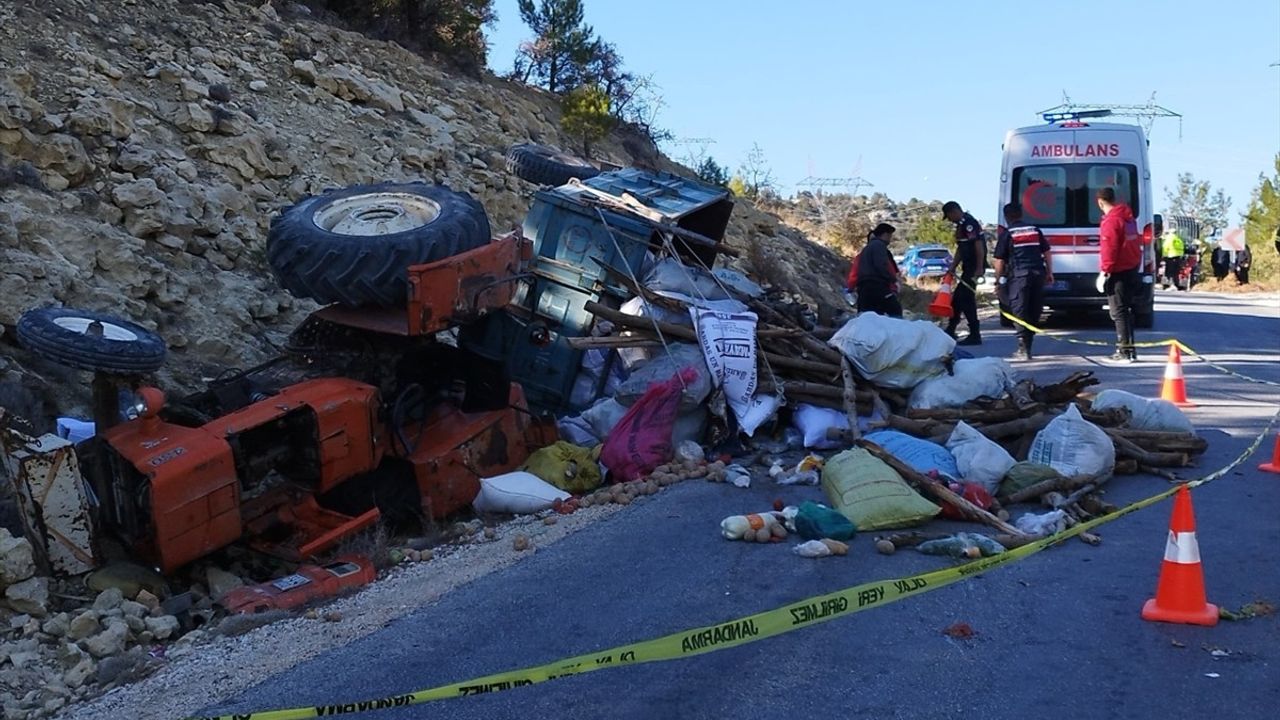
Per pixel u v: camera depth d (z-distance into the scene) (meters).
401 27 22.27
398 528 8.25
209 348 10.51
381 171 15.52
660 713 4.93
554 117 23.94
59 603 6.55
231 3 17.86
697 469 8.75
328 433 7.44
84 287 9.84
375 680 5.41
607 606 6.20
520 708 5.05
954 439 8.37
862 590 5.29
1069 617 5.80
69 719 5.36
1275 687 4.93
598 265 9.95
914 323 9.99
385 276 7.98
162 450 6.72
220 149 13.23
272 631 6.29
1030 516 7.34
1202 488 8.13
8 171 10.47
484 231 8.73
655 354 9.72
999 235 15.43
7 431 6.60
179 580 7.17
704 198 11.16
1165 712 4.74
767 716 4.86
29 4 14.05
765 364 9.70
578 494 8.67
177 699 5.40
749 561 6.81
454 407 8.62
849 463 7.73
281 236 8.20
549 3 26.77
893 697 4.98
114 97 12.80
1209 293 35.19
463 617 6.17
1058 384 9.48
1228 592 6.07
